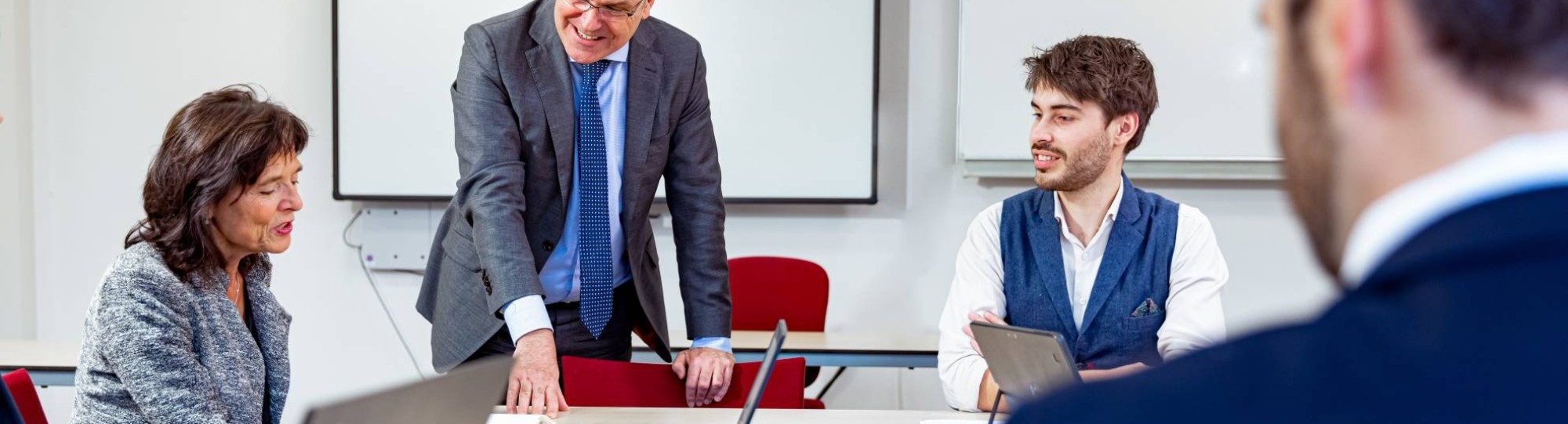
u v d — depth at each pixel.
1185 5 3.84
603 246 2.02
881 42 4.04
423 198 4.04
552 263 2.04
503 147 1.95
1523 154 0.29
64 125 4.13
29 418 1.75
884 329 4.11
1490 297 0.27
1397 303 0.29
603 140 2.02
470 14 4.00
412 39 4.00
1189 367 0.31
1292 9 0.34
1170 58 3.86
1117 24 3.86
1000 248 2.15
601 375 1.99
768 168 4.02
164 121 4.12
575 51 1.94
